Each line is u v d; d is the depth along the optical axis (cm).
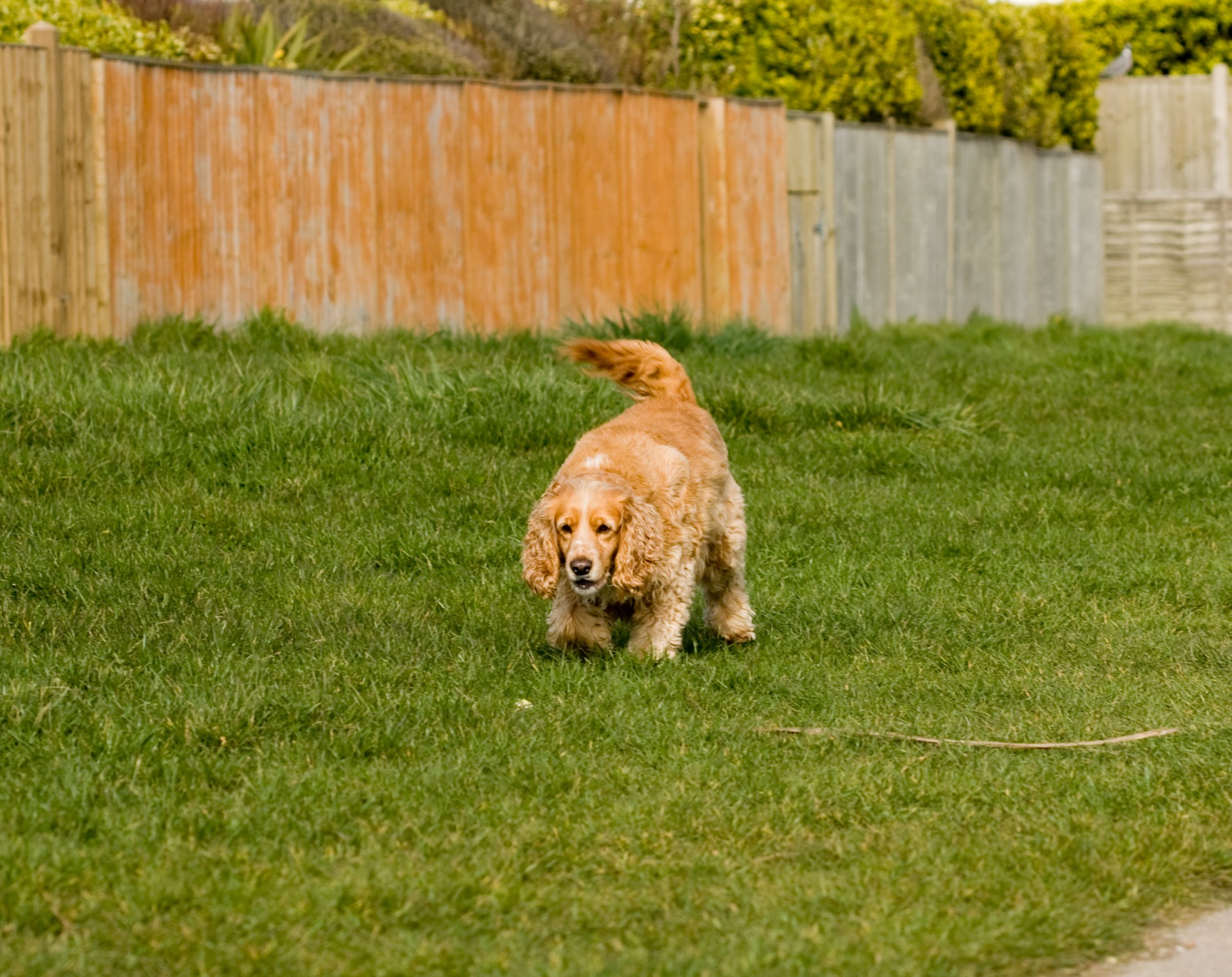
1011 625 822
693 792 559
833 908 473
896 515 1040
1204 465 1217
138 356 1284
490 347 1480
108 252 1373
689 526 754
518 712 643
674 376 880
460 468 1052
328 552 889
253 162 1469
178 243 1427
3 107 1287
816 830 537
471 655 725
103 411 1083
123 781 550
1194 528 1041
